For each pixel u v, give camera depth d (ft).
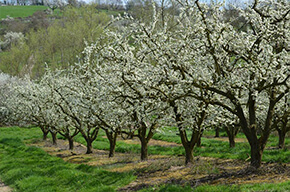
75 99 48.55
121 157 56.59
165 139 86.43
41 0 465.06
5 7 388.98
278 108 48.08
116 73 34.88
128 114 41.96
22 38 237.25
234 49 31.35
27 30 291.58
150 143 80.89
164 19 35.47
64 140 95.66
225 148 58.08
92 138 67.15
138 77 32.53
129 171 41.60
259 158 34.14
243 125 34.55
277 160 39.14
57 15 331.77
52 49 169.07
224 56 32.42
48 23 295.69
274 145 61.62
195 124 38.91
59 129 70.85
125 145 76.07
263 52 30.40
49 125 70.28
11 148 74.13
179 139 83.10
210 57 34.42
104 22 148.77
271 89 34.91
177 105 39.14
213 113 39.22
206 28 30.25
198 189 28.27
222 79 30.71
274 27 31.53
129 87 36.94
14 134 107.65
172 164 43.27
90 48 40.45
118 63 35.94
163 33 32.76
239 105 34.01
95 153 66.64
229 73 31.35
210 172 35.81
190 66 32.78
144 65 35.55
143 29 33.17
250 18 30.94
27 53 176.96
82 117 53.52
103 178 38.96
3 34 290.76
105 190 32.45
